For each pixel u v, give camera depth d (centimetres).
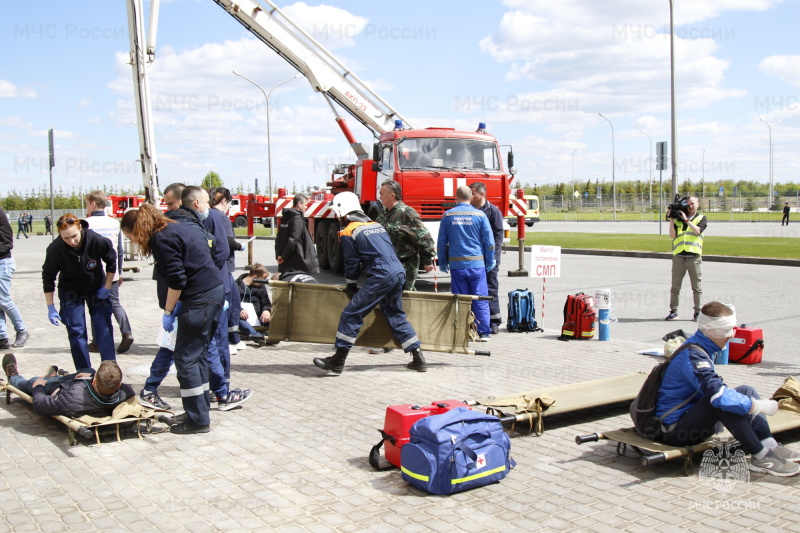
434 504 413
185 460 489
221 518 394
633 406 478
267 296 948
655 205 6494
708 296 1274
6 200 7581
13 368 625
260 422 576
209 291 539
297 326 797
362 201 1630
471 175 1455
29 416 593
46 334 984
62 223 625
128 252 2116
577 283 1495
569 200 7106
